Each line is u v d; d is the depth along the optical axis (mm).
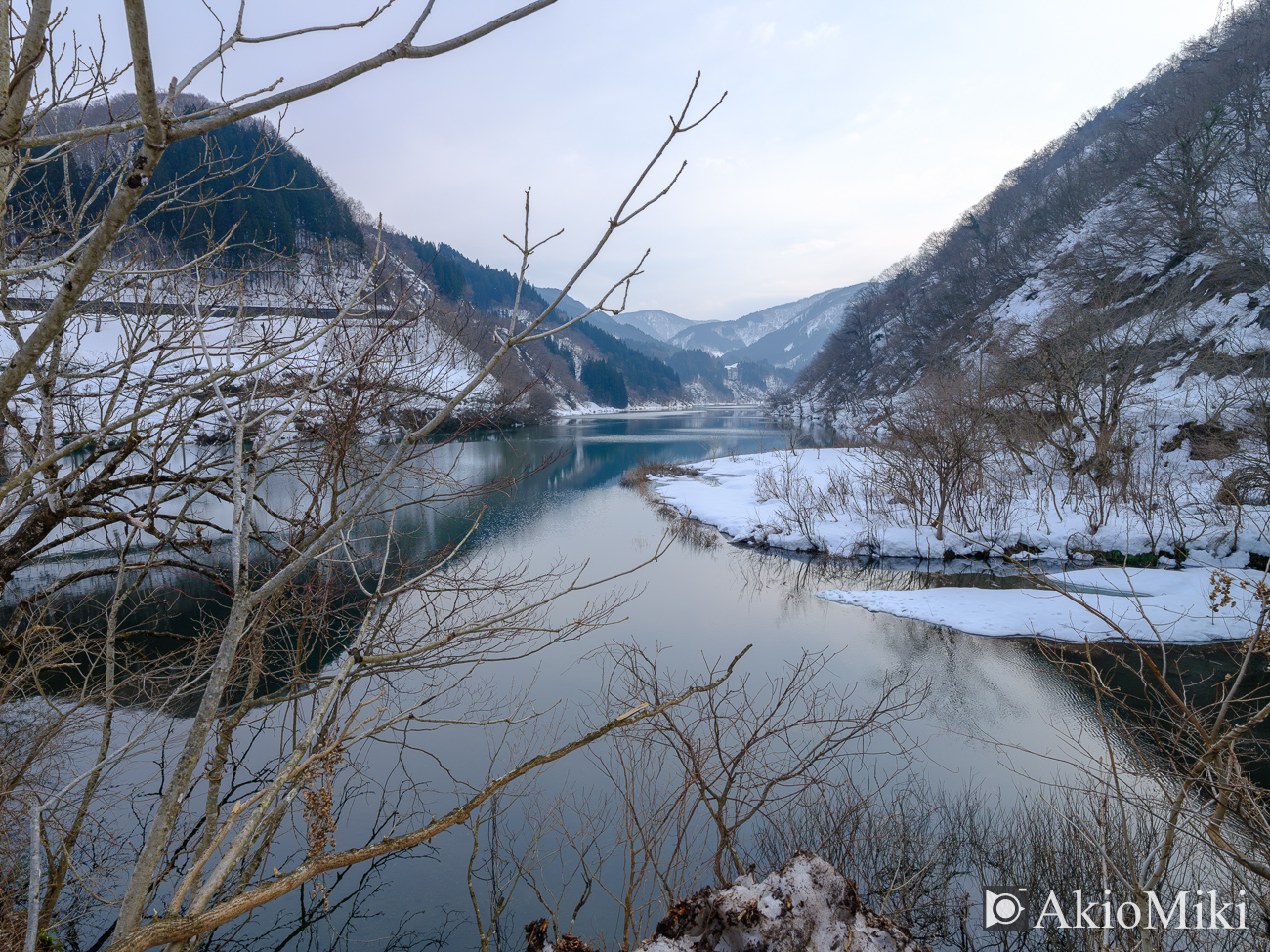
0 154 2543
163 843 1692
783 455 37562
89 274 1328
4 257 3238
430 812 6828
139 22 1139
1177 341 29188
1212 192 36969
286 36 1532
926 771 7746
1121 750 7160
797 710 9047
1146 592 14602
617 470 37031
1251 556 15469
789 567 18141
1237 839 3598
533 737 7926
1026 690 10406
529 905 5777
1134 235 40500
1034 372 23344
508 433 55062
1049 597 14695
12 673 4426
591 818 6465
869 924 2023
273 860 6230
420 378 3984
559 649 10844
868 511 21703
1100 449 20219
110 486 4008
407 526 13383
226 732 2529
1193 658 11125
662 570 17297
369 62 1376
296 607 4461
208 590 11203
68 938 5121
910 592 15547
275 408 2861
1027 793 7203
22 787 4836
